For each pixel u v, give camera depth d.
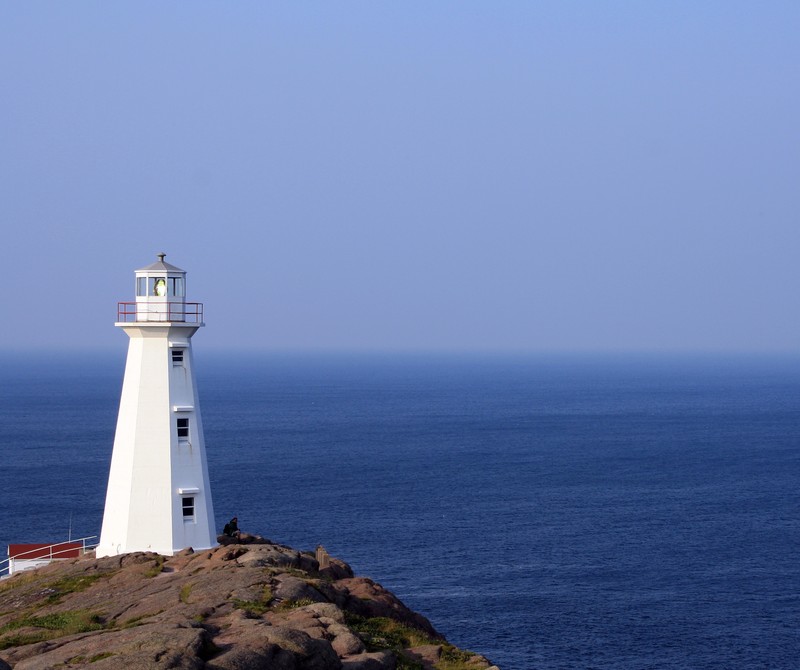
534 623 82.00
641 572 99.44
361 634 38.34
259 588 41.91
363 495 143.25
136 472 57.81
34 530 112.06
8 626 42.78
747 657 75.31
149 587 46.19
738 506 138.62
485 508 134.38
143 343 58.56
